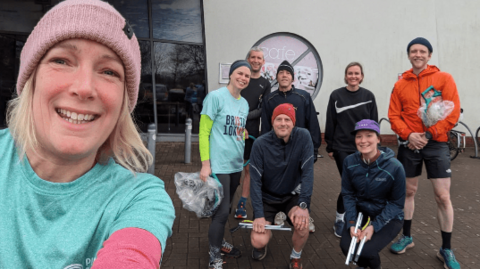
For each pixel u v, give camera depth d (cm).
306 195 272
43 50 71
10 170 77
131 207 79
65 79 71
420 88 315
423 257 333
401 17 970
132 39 80
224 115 290
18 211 73
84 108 73
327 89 969
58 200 75
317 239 371
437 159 312
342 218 380
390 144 985
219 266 284
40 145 76
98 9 72
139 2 885
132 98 87
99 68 75
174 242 354
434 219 438
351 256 254
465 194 559
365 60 973
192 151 827
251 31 929
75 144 72
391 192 269
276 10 933
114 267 62
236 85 298
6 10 802
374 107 371
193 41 918
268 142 277
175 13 906
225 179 290
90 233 75
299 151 275
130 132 90
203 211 282
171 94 920
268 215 293
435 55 989
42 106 72
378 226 262
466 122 1013
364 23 964
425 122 307
